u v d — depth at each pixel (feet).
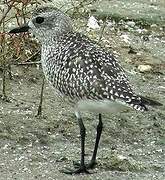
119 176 30.73
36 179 29.86
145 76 44.88
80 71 29.99
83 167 30.86
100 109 30.04
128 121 37.68
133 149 34.60
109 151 33.71
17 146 33.30
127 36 50.85
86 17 51.37
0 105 37.65
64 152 33.19
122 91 29.22
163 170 32.07
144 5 57.26
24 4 39.70
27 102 38.45
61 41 31.35
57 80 30.86
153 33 52.49
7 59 40.70
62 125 36.09
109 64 30.19
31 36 42.14
